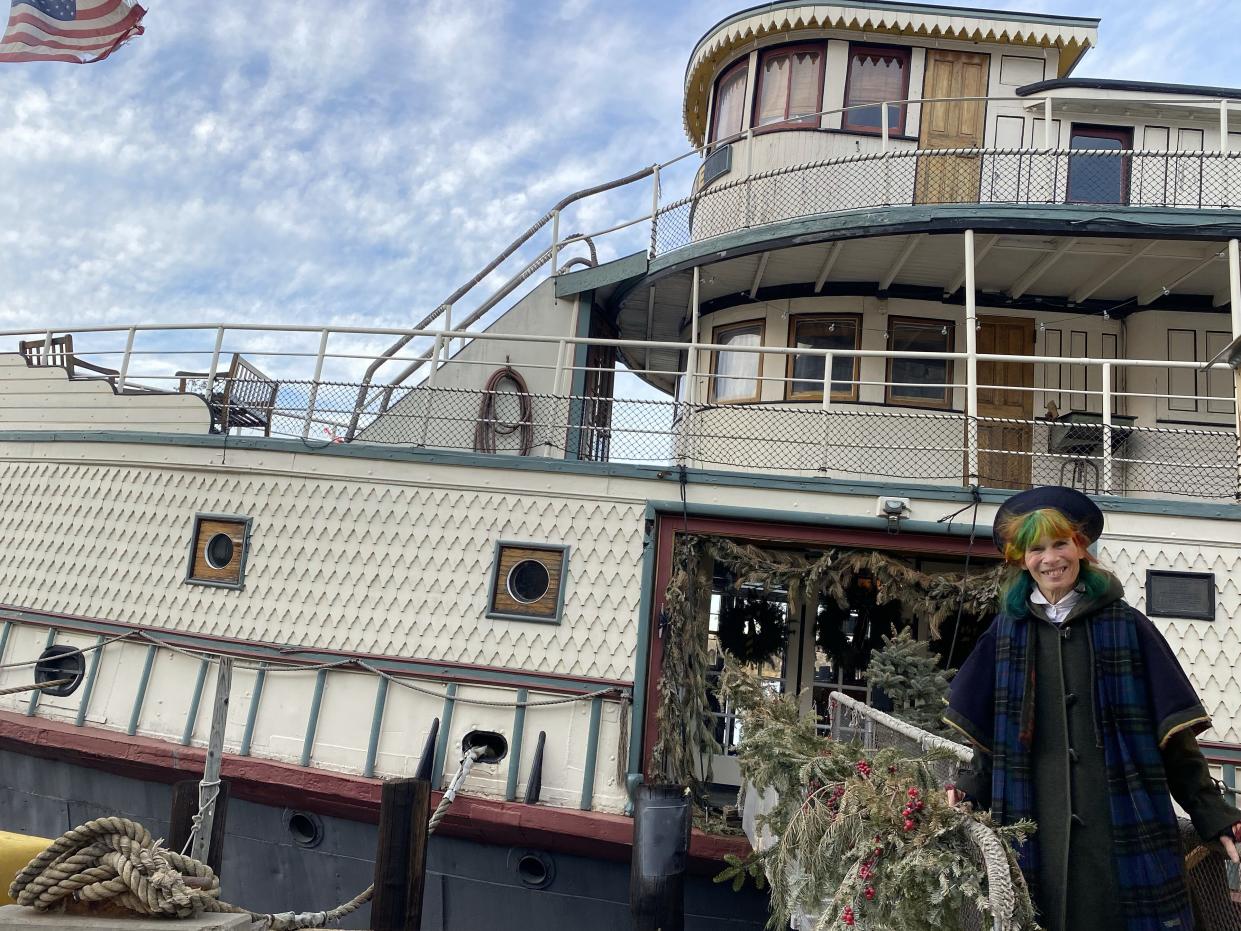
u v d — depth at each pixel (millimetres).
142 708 8633
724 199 11875
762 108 11984
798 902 4039
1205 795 2969
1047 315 11250
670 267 11086
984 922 2943
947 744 4117
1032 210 9562
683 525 7996
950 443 10641
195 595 8719
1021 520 3180
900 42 11656
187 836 5598
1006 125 11461
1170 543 7562
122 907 3695
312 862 8109
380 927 5805
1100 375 11047
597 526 8055
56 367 9984
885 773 3627
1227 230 9359
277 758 8164
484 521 8227
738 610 9898
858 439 10680
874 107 11461
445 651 8086
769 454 10727
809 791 4148
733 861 4934
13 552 9453
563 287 11641
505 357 11531
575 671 7871
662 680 7703
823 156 11414
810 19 11562
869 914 3213
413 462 8398
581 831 7387
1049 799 3047
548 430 10883
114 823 3799
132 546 9008
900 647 7703
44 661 8750
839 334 11273
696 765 7883
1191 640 7418
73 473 9383
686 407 8258
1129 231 9453
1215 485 10367
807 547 8320
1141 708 2996
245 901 8203
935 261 10586
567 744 7773
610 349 12453
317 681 8227
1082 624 3146
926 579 7723
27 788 8953
